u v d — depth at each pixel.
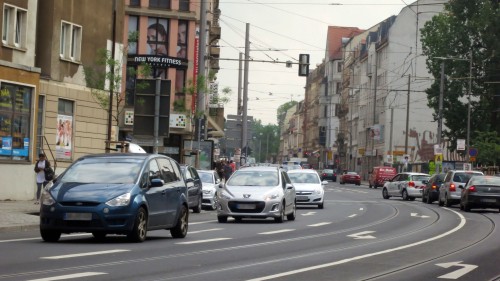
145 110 31.52
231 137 70.06
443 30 75.62
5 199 34.59
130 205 19.00
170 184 21.34
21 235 21.50
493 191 40.75
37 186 33.38
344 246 20.45
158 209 20.41
